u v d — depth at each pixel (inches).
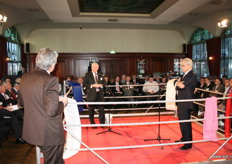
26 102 71.8
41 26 441.4
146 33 491.8
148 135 160.7
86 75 173.8
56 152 73.4
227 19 300.7
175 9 299.9
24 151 144.0
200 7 307.3
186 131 130.6
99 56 478.0
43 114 69.8
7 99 188.5
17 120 158.2
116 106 307.1
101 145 139.9
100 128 179.3
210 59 398.6
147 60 491.5
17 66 440.5
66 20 378.3
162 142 145.2
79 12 334.0
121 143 143.6
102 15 351.3
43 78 69.8
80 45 476.7
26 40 462.0
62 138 73.7
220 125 192.7
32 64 462.9
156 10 318.0
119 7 318.0
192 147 136.4
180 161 115.5
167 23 403.5
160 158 119.6
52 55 74.5
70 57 472.7
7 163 124.3
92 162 114.7
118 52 480.7
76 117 109.2
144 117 218.4
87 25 433.7
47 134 70.0
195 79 128.7
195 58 484.7
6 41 350.0
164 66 500.4
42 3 267.6
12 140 168.6
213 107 118.3
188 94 127.3
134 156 122.5
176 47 502.6
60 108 71.4
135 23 407.8
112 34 482.9
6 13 313.7
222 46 385.7
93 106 175.0
